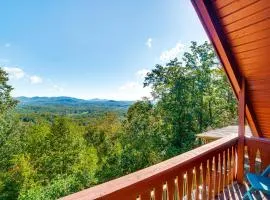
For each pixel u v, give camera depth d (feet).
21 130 84.99
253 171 12.32
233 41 10.87
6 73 74.28
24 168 71.00
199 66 71.82
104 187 5.27
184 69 72.13
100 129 126.62
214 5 9.53
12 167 72.59
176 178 7.60
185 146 67.31
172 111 70.74
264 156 11.85
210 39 11.25
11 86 75.25
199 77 71.36
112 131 121.29
